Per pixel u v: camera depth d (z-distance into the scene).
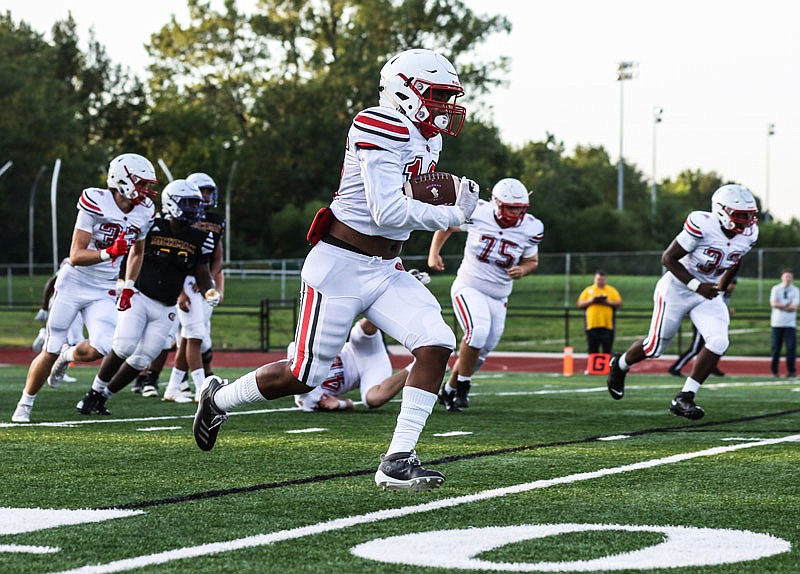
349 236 6.94
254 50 94.25
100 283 12.88
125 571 5.14
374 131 6.73
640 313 48.84
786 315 25.31
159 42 95.69
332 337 7.01
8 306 51.31
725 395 17.48
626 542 5.82
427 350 6.86
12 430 11.34
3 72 85.44
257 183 89.88
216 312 34.72
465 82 86.88
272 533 6.04
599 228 87.88
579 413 13.84
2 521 6.38
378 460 9.03
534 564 5.30
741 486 7.70
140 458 9.13
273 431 11.27
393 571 5.16
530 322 47.09
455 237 77.25
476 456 9.35
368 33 87.88
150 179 11.87
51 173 83.25
